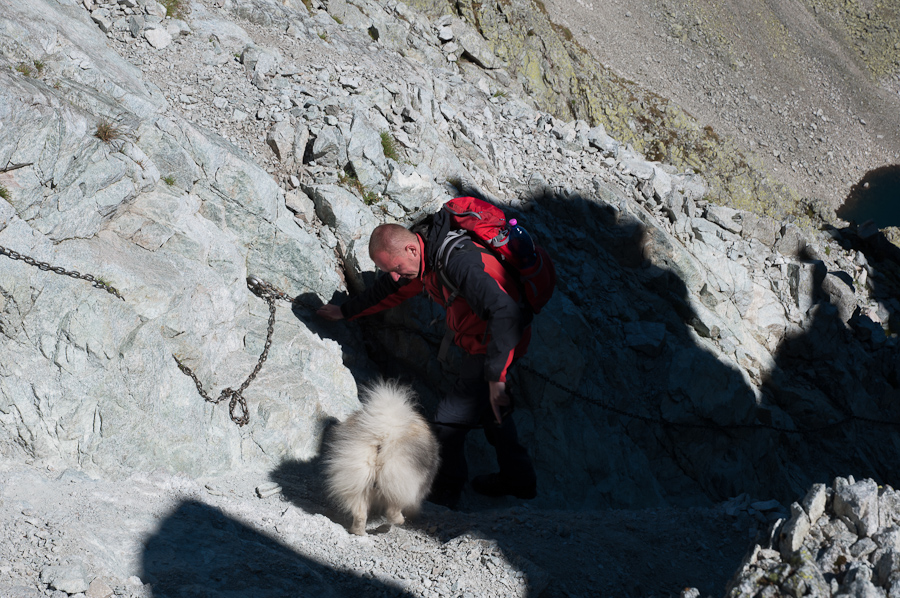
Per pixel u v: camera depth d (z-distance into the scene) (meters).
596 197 8.20
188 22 6.40
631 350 7.51
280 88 6.12
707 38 22.23
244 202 4.92
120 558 3.00
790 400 8.93
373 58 8.09
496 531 4.08
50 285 3.56
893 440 9.65
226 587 3.01
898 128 24.88
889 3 29.25
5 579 2.63
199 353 4.22
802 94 24.03
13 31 4.31
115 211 4.05
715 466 7.71
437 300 4.26
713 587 3.94
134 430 3.77
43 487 3.35
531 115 9.48
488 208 4.00
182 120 4.77
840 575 2.36
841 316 9.91
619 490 6.43
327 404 4.88
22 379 3.49
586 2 20.23
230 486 4.02
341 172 5.80
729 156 14.70
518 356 4.30
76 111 3.87
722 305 8.84
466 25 11.13
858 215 21.47
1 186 3.46
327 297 5.36
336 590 3.23
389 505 3.83
